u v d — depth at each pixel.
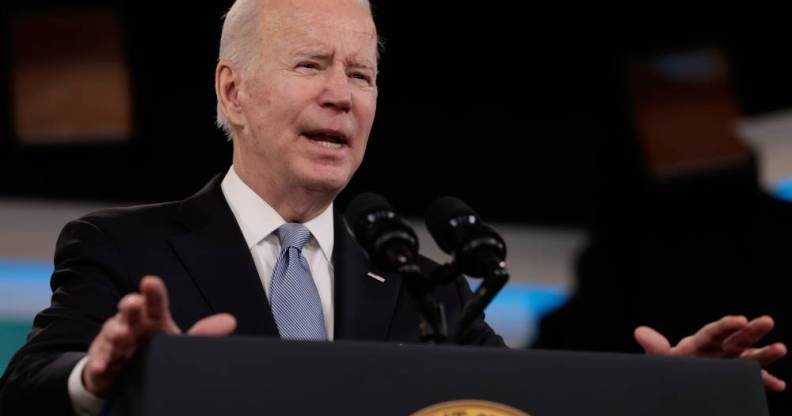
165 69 16.70
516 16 17.95
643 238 15.90
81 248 7.02
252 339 4.71
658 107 17.92
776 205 15.29
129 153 16.53
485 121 18.16
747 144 17.41
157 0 16.69
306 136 7.38
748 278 14.84
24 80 16.39
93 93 16.52
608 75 18.22
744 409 5.11
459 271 6.08
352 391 4.72
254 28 7.66
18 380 5.82
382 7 17.75
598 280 15.90
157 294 4.64
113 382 5.02
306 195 7.40
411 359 4.82
